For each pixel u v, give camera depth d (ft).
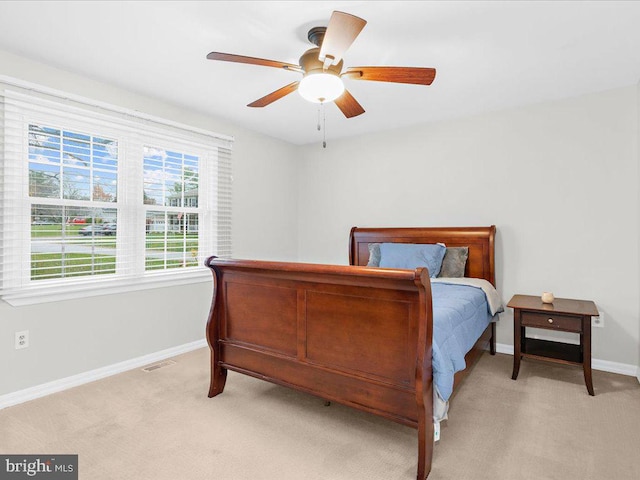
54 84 8.14
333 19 4.76
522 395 8.13
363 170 13.73
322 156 14.79
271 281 7.11
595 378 9.09
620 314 9.43
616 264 9.47
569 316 8.37
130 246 9.68
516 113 10.75
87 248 8.91
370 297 5.89
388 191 13.17
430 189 12.28
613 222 9.48
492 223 11.19
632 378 9.05
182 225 11.09
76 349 8.61
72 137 8.58
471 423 6.93
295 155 15.30
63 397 7.93
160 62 7.93
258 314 7.36
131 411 7.33
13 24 6.47
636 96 9.12
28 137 7.85
